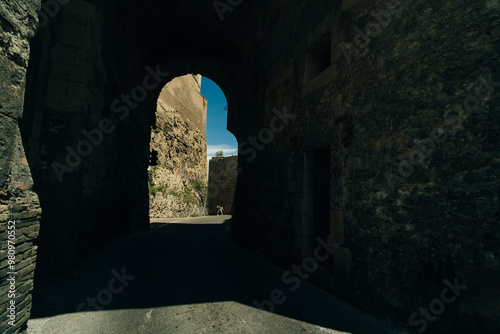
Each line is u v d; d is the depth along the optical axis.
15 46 2.24
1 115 2.11
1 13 2.05
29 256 2.48
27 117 3.90
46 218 4.14
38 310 3.01
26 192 2.46
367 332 2.65
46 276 4.00
